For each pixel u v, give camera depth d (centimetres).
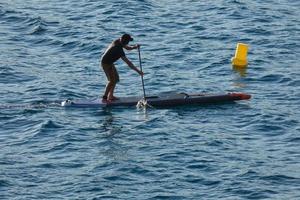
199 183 7062
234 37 11206
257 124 8331
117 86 9394
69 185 6988
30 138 7912
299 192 6950
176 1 12706
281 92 9312
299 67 10156
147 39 11100
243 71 9975
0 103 8762
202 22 11775
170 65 10150
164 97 8788
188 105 8756
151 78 9662
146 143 7819
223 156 7575
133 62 10206
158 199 6781
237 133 8125
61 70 9912
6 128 8138
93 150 7662
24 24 11538
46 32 11238
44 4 12469
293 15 12244
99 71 9931
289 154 7675
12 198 6769
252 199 6825
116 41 8631
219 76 9831
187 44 10869
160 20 11850
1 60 10106
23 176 7131
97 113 8506
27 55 10406
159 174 7200
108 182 7038
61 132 8031
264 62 10306
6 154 7556
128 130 8106
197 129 8169
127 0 12550
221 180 7112
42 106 8656
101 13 12069
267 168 7356
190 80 9662
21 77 9581
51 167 7306
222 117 8500
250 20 11912
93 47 10719
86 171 7238
